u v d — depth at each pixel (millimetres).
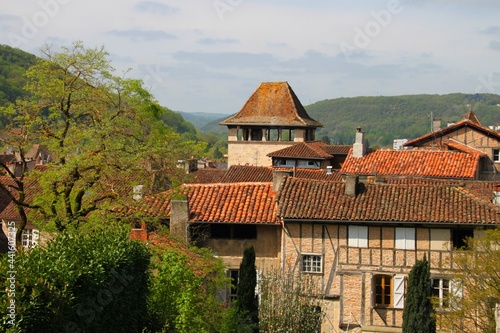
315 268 35312
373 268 34812
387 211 34812
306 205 35500
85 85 32094
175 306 23703
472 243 29906
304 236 35312
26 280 16203
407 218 34250
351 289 35062
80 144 31375
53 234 30047
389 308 34719
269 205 36312
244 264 30172
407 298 30422
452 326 29219
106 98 32344
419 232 34469
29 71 31844
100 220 30094
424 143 65688
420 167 54062
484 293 27156
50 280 16938
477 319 28969
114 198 31953
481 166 62344
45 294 16484
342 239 35125
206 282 27109
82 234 21734
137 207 33812
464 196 35375
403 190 36250
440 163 54312
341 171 55062
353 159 56219
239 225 35656
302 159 71062
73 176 30969
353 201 35750
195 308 24031
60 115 31984
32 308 15945
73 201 31359
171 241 31250
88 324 18484
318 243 35219
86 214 31938
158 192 36906
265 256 35469
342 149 75875
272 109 83688
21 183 31438
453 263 33781
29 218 31797
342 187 36844
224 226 35719
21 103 31609
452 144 61812
